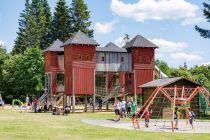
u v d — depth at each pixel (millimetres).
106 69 58000
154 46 60250
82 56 55875
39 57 85562
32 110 57688
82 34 57469
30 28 107188
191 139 22156
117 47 66062
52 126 29922
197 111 44031
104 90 59781
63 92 61656
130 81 60719
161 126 31703
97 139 21891
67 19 106625
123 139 22016
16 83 88875
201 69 122750
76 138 22219
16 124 31281
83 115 46031
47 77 66250
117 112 41156
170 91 42562
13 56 96500
